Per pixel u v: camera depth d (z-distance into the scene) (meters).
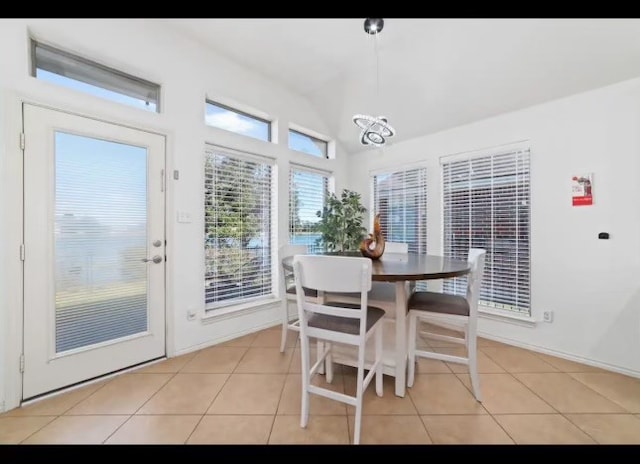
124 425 1.53
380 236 2.20
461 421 1.57
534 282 2.50
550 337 2.41
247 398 1.78
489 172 2.80
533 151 2.51
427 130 3.25
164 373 2.09
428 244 3.30
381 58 2.62
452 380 2.00
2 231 1.62
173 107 2.36
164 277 2.32
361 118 2.12
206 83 2.55
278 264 3.02
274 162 3.19
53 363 1.80
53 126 1.79
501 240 2.73
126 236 2.12
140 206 2.19
